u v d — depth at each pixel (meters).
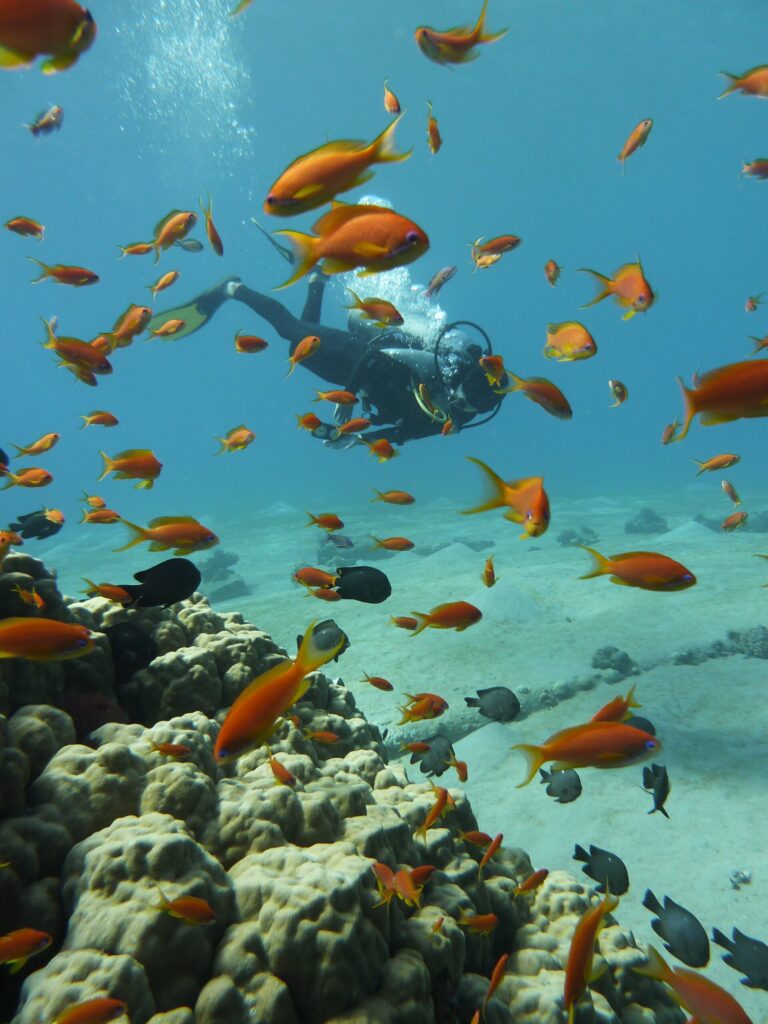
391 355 8.84
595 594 11.21
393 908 2.28
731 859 4.47
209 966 1.92
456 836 3.32
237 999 1.82
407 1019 1.98
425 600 11.68
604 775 5.61
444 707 4.12
